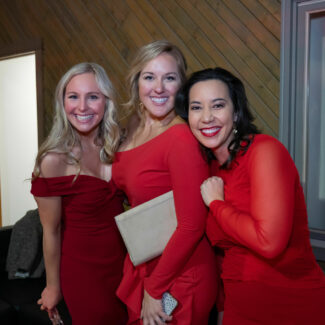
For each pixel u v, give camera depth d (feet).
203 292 4.43
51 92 12.76
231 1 8.59
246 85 8.50
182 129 4.30
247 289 3.91
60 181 4.84
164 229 4.38
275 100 8.11
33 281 8.23
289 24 7.66
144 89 4.69
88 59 11.69
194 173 4.11
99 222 5.16
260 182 3.58
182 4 9.48
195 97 4.13
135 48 10.55
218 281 4.84
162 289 4.27
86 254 5.12
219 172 4.31
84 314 5.15
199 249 4.49
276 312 3.79
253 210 3.59
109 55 11.18
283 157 3.65
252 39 8.34
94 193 5.00
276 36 7.98
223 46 8.82
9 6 13.79
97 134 5.19
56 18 12.39
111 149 4.95
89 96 4.89
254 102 8.40
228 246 4.22
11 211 16.75
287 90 7.80
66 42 12.22
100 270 5.19
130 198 4.83
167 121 4.82
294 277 3.78
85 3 11.60
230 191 4.02
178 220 4.18
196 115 4.14
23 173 16.17
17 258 8.38
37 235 8.32
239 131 4.08
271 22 8.03
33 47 13.01
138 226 4.37
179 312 4.36
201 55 9.22
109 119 5.06
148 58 4.61
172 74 4.65
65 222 5.16
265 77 8.21
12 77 15.98
